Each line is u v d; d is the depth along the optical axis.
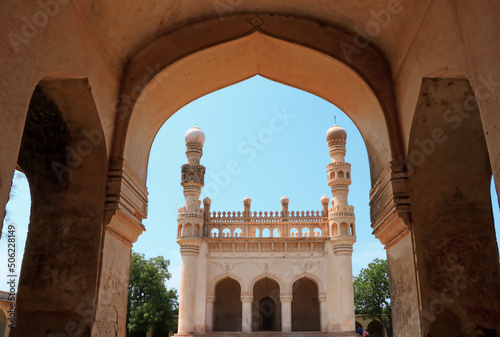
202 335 19.08
